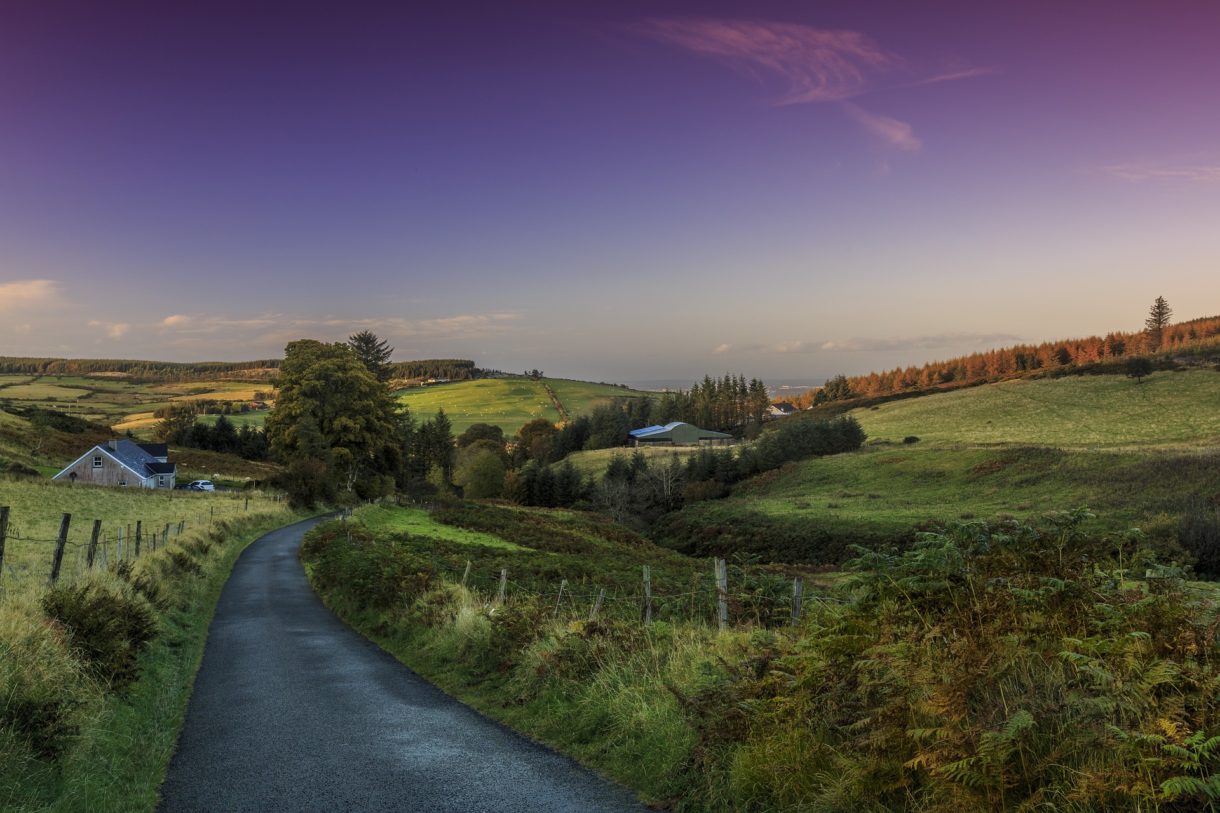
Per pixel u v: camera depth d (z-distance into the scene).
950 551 5.91
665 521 89.62
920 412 152.50
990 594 5.69
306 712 9.88
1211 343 163.50
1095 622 4.91
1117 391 134.12
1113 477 72.19
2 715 6.66
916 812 4.53
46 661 8.11
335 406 74.81
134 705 9.63
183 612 18.47
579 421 179.88
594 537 62.22
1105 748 4.16
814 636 6.21
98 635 10.03
